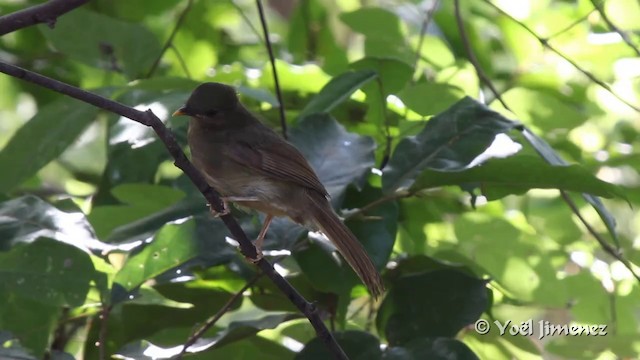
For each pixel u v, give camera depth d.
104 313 9.43
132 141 10.86
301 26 15.84
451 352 9.65
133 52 13.35
